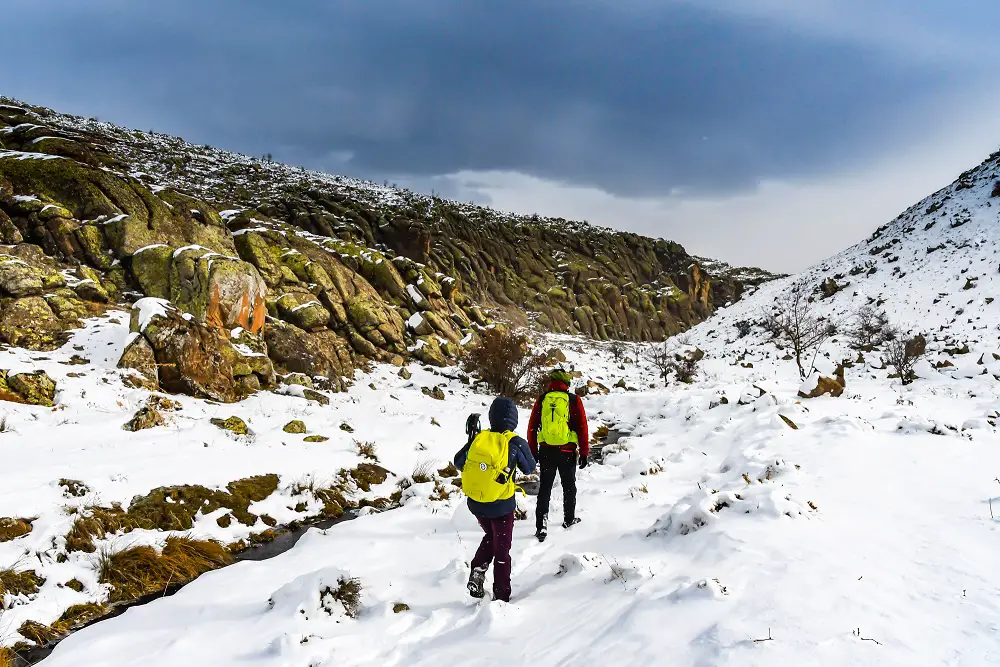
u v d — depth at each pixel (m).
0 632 4.27
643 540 5.25
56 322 11.49
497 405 4.75
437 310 23.34
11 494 5.84
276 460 8.34
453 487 8.52
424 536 6.26
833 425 9.01
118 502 6.32
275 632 3.98
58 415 8.53
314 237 24.44
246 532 6.69
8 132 17.80
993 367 15.25
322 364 14.91
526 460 4.55
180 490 6.82
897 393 13.84
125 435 8.23
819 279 40.31
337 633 4.02
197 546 6.02
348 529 6.55
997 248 29.95
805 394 13.92
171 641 3.98
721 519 4.98
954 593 3.38
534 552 5.56
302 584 4.42
